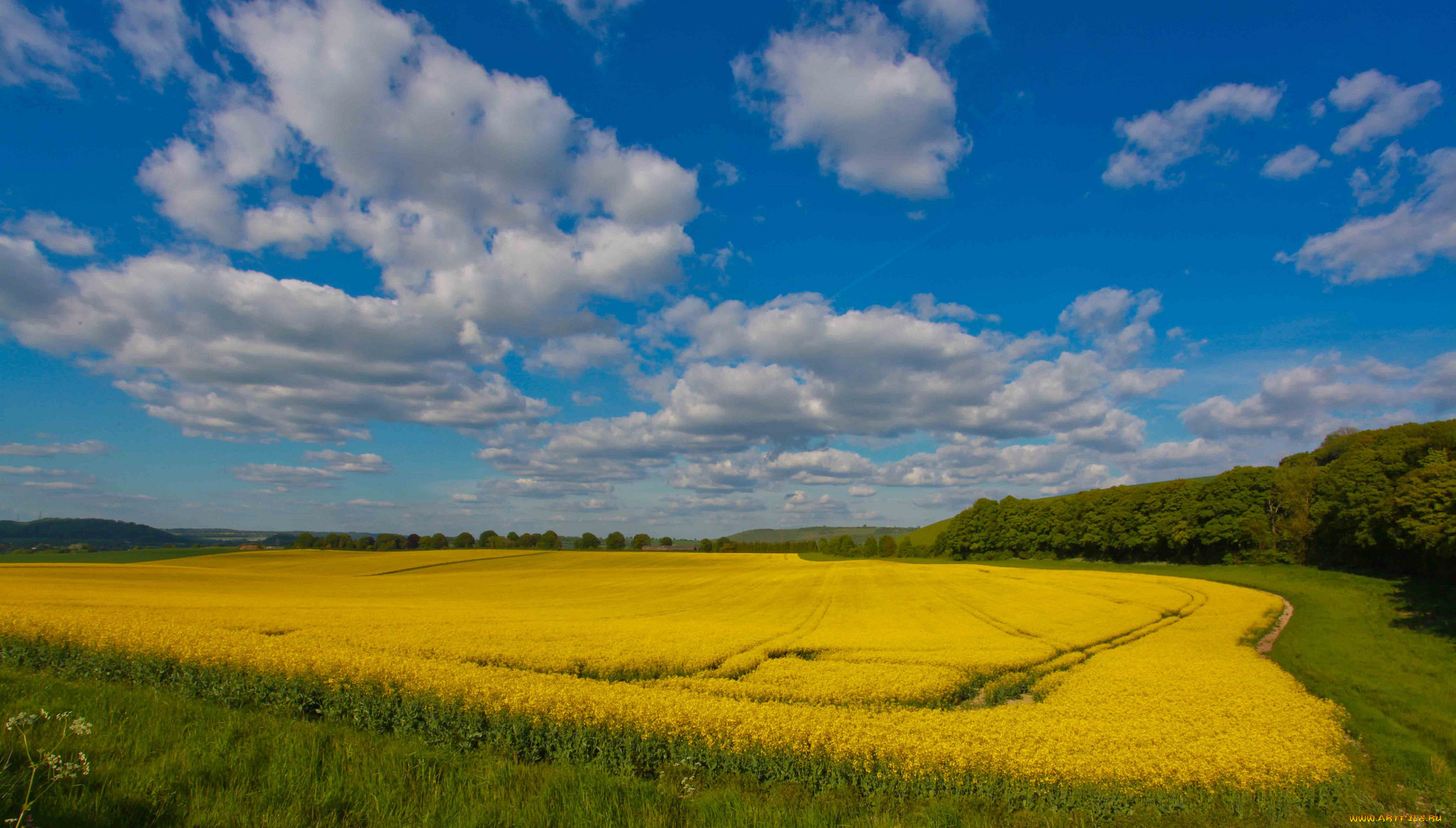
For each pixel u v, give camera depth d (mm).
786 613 40750
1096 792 10633
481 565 99312
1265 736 13641
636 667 21250
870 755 11344
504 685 13984
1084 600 45438
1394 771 13508
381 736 11969
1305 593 44438
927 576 70500
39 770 6992
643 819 7785
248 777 7875
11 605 28234
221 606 35281
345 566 92312
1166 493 82125
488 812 7488
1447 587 39531
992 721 14109
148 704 11500
